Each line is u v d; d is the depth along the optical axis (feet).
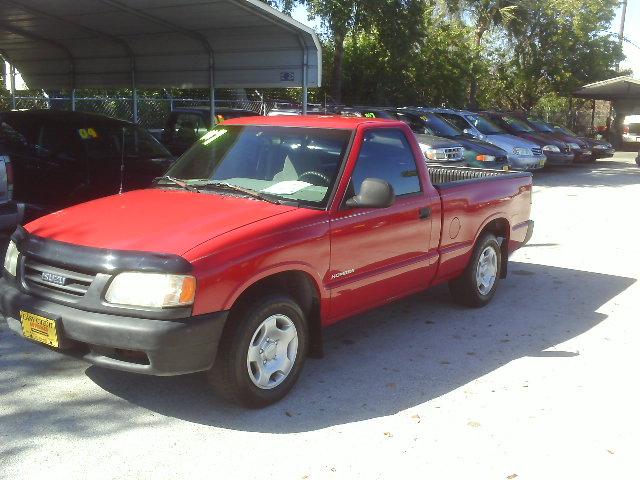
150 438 12.70
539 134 72.43
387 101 87.76
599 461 12.36
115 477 11.37
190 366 12.51
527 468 12.07
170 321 12.21
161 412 13.75
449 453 12.49
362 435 13.05
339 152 16.02
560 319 20.77
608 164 82.94
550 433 13.35
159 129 65.36
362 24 68.44
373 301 16.97
